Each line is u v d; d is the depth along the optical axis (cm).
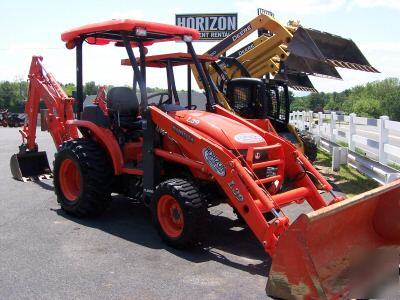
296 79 1708
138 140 629
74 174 653
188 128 526
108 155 624
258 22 1058
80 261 475
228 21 1491
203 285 422
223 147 495
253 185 460
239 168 471
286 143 559
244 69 1073
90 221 621
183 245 501
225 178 481
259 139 541
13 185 848
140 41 650
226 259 489
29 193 783
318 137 1476
